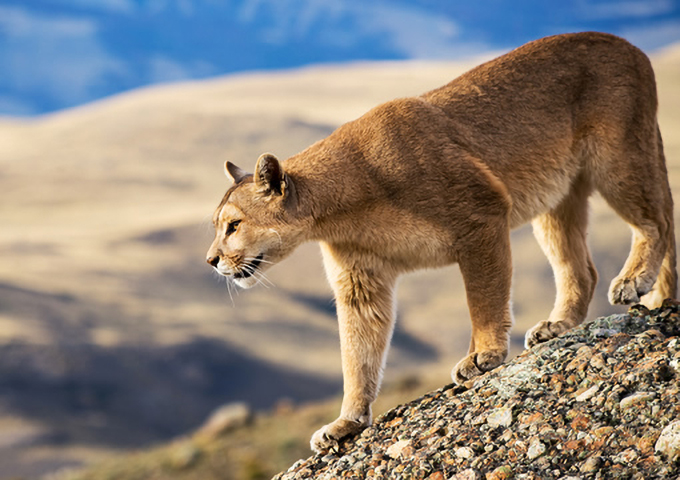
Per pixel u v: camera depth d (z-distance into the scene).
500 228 10.49
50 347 128.38
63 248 192.12
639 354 8.88
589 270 11.88
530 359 9.55
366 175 10.60
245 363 138.88
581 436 8.02
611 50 11.42
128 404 120.81
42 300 147.50
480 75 11.47
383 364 10.93
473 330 10.62
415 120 10.77
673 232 11.47
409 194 10.48
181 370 132.50
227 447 46.00
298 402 130.12
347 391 10.66
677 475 7.11
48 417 110.56
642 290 10.59
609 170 11.21
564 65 11.43
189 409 123.44
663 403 7.93
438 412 9.54
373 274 10.87
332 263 10.98
